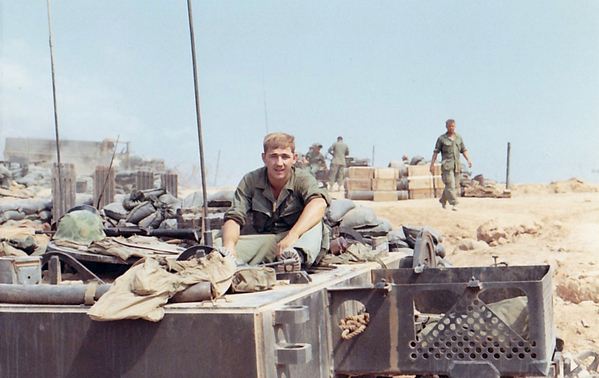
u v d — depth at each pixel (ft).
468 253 38.01
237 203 16.48
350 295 13.42
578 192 80.74
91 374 10.89
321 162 92.79
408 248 28.60
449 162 54.29
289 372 11.15
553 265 32.42
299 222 15.75
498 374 12.59
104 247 17.13
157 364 10.62
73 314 10.97
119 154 120.26
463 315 12.98
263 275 12.53
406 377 16.65
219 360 10.39
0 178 87.45
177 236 21.48
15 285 11.51
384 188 74.08
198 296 10.99
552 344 13.96
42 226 53.72
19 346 11.19
